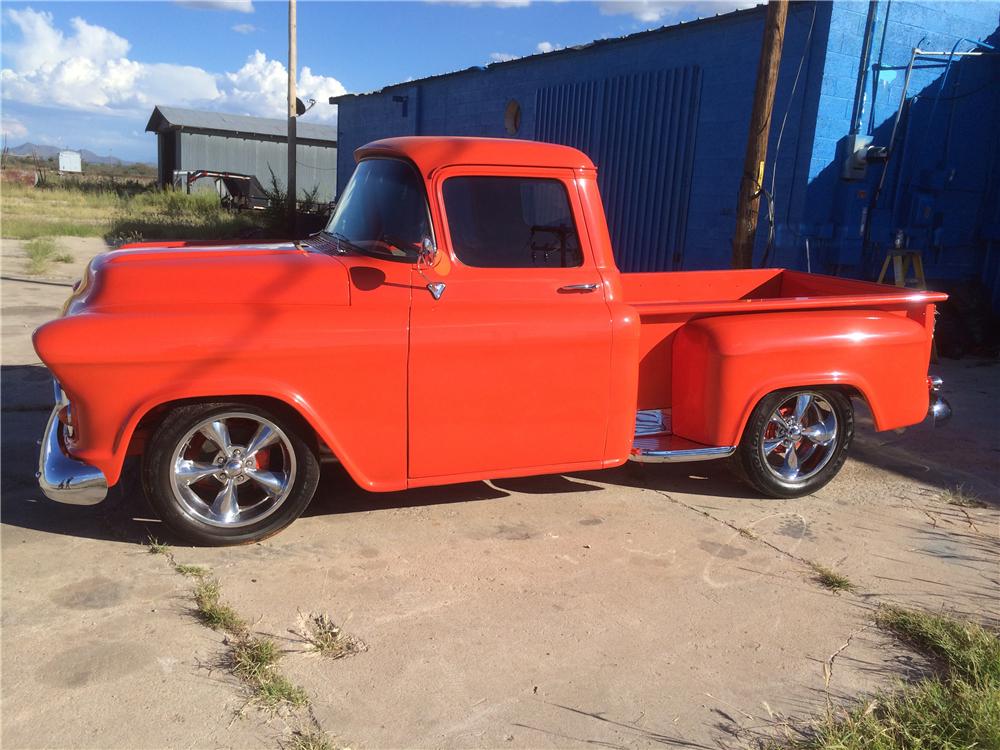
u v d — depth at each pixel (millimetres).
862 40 8641
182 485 3711
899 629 3350
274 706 2717
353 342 3682
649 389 4617
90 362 3355
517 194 4035
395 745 2562
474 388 3938
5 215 23656
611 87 11594
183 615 3234
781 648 3189
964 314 9383
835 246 9062
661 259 10805
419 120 17578
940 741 2566
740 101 9453
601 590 3590
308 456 3830
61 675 2824
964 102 9594
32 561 3609
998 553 4129
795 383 4516
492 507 4449
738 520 4434
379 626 3227
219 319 3537
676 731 2684
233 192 31594
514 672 2965
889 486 5066
